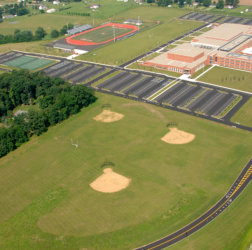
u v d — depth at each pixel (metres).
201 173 189.62
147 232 154.50
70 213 168.00
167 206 167.88
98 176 193.00
